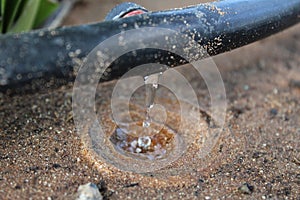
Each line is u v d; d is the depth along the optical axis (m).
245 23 0.24
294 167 0.26
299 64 0.34
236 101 0.30
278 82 0.32
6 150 0.25
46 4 0.32
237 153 0.26
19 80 0.21
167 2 0.35
